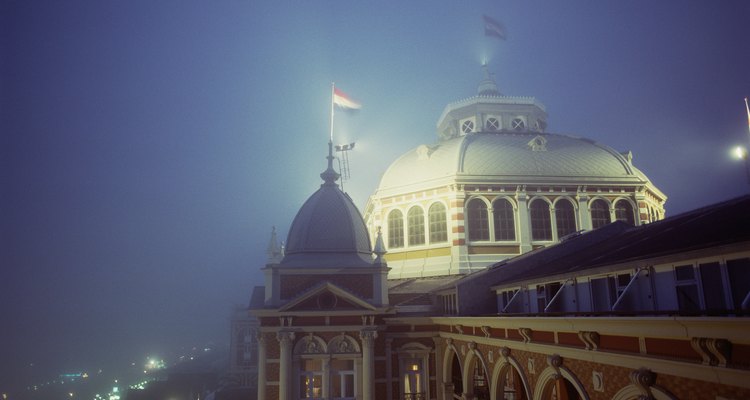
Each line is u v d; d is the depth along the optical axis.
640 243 18.70
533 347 18.88
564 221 40.88
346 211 35.41
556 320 16.12
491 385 23.72
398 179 44.69
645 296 15.34
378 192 44.31
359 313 31.16
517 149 43.66
